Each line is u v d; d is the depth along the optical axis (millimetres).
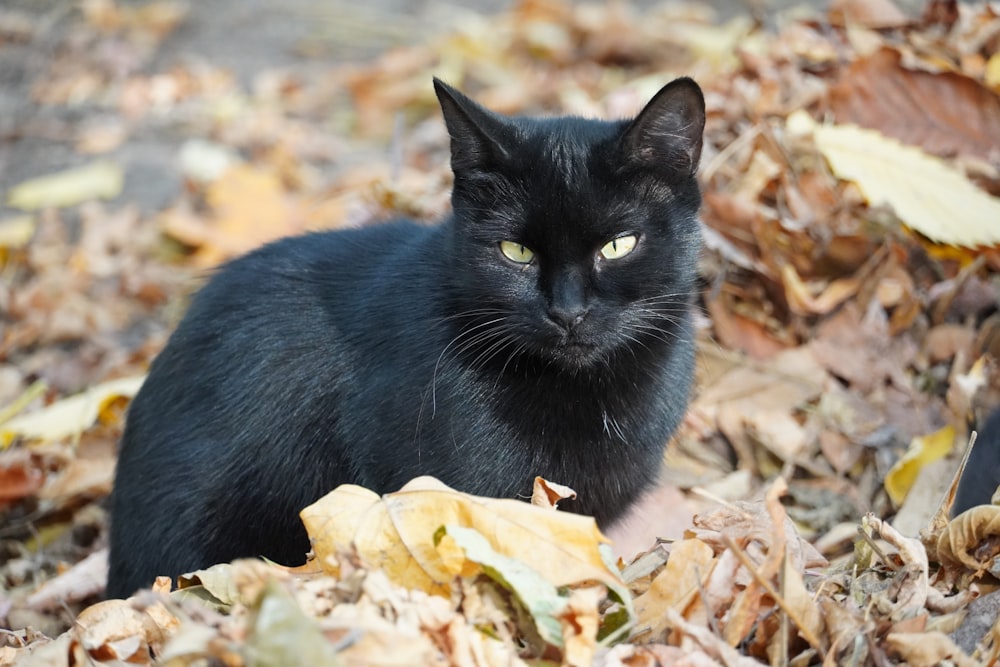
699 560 2205
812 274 3727
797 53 4234
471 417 2699
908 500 3139
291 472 2906
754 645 2158
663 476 3350
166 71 7168
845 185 3781
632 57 6559
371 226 3184
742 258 3604
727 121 4016
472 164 2701
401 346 2768
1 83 7121
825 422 3436
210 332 3025
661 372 2875
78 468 3777
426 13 7848
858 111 3904
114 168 6086
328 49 7387
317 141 6246
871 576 2332
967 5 4629
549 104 5906
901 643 2074
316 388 2869
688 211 2807
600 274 2705
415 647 1863
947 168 3562
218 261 5199
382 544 2189
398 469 2742
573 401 2750
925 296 3678
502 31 7039
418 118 6465
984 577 2342
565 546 2111
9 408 4238
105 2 7797
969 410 3287
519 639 2105
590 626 1966
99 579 3428
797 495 3295
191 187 5867
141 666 2074
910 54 3982
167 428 3020
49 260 5418
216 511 2953
